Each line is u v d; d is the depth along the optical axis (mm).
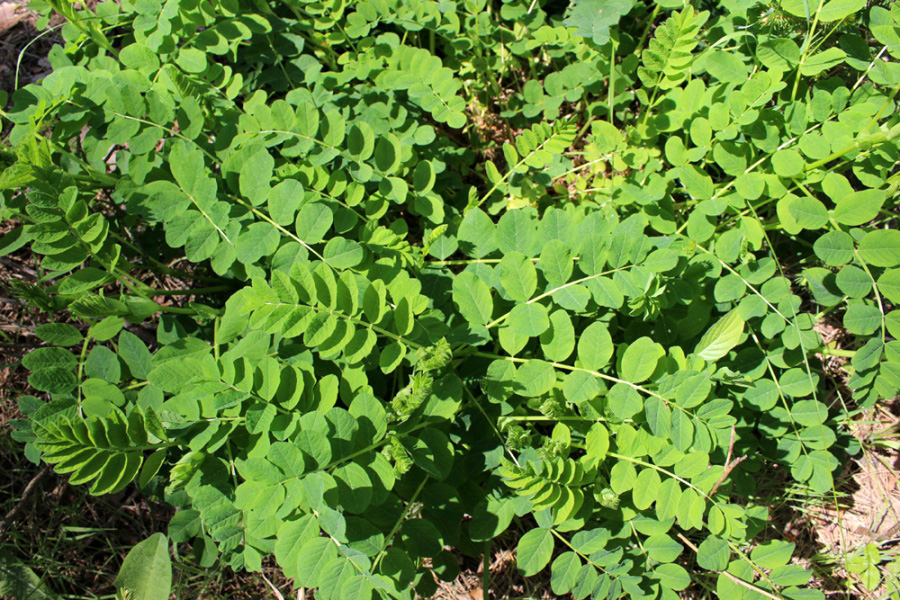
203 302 879
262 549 682
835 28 749
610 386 768
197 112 759
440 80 808
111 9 822
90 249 715
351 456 651
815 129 753
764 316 745
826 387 874
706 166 901
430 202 796
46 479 869
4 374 896
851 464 864
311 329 646
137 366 722
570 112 959
